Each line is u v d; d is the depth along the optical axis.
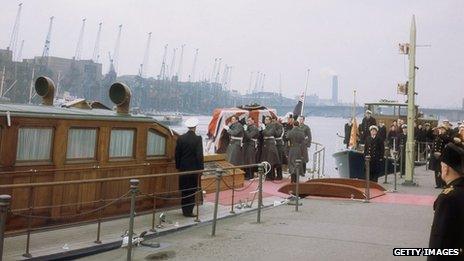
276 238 8.78
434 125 29.33
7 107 8.26
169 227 9.30
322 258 7.44
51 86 10.37
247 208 11.78
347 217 10.98
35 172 8.18
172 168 11.16
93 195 9.27
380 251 7.89
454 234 3.80
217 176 9.16
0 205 5.41
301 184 14.68
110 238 8.17
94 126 9.26
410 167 17.28
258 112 19.72
